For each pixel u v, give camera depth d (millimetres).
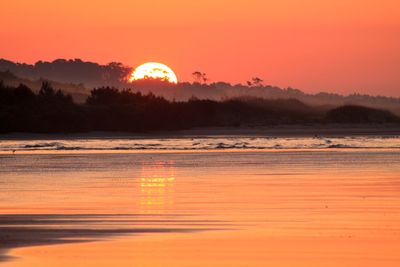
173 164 153500
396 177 116938
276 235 60281
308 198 87875
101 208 79562
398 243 56281
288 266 48812
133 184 108688
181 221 68812
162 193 95312
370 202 83562
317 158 170375
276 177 118438
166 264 49438
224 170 134875
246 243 56625
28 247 54688
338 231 62125
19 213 75250
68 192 97312
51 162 162000
